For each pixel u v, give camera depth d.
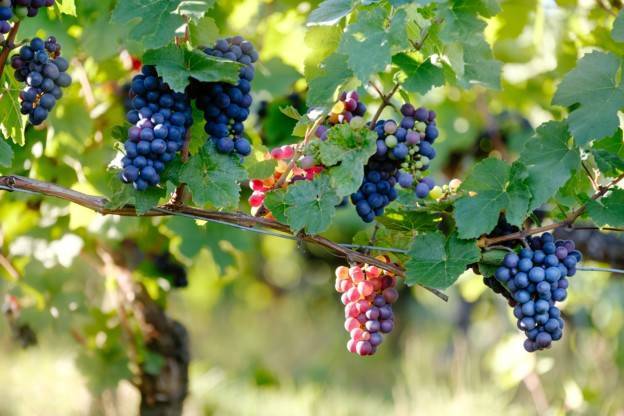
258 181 3.23
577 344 6.88
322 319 13.71
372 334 3.13
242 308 14.82
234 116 3.00
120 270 5.13
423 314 12.30
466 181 3.04
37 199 4.86
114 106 4.70
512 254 2.99
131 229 4.57
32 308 4.88
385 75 4.13
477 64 3.14
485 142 6.28
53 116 4.34
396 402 8.41
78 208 4.56
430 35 3.00
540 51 5.47
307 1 4.98
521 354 6.07
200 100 2.98
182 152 2.99
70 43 4.17
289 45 5.02
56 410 6.52
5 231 4.93
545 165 3.04
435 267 3.02
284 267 12.64
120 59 4.64
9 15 2.77
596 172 3.13
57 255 4.71
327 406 8.22
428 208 3.13
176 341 5.26
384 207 3.15
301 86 5.26
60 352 6.74
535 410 7.26
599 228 3.11
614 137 3.24
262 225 3.15
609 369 6.78
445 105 6.15
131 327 5.19
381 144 2.99
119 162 2.94
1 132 3.23
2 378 7.01
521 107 5.88
